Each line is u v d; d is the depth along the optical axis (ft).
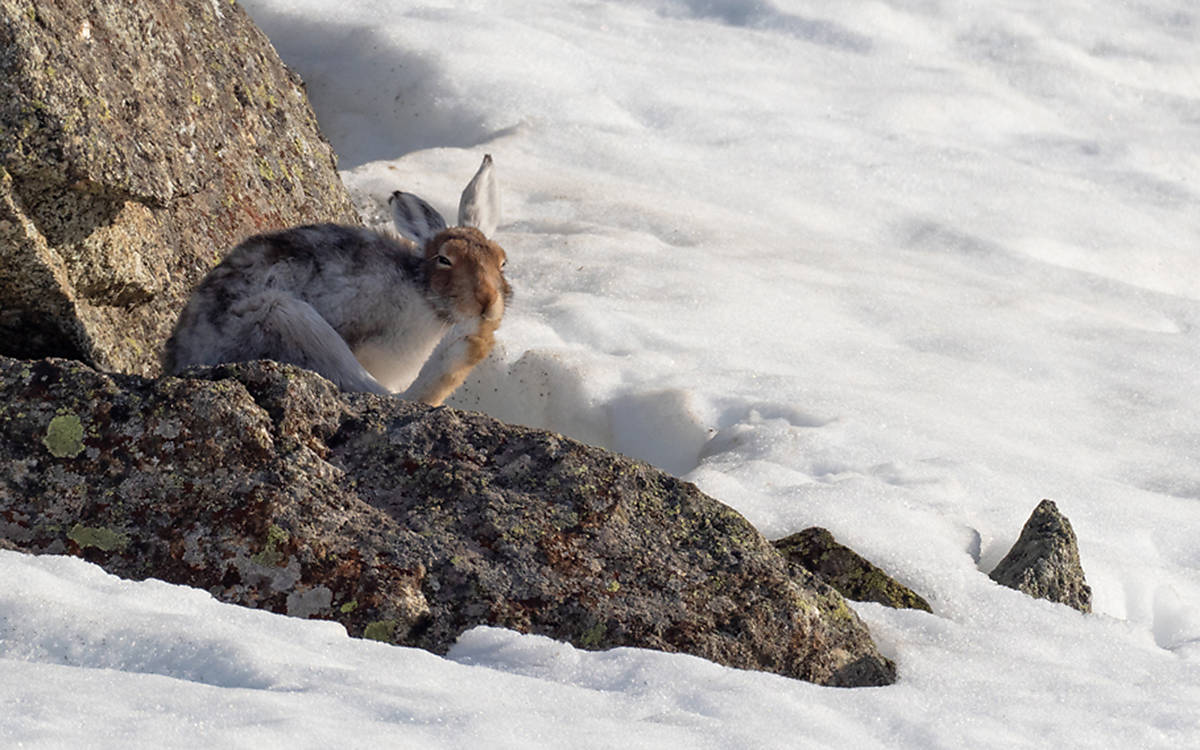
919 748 32.01
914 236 105.70
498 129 114.21
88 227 51.31
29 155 48.03
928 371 77.10
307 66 120.88
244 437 41.39
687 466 66.03
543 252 88.79
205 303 52.13
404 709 28.19
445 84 117.91
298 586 39.27
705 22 142.61
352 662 31.81
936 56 141.69
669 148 115.14
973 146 126.41
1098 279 99.04
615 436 68.69
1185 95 142.82
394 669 31.35
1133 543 59.16
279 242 52.75
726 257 91.91
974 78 137.80
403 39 121.49
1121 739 34.96
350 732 26.50
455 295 53.06
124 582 34.60
